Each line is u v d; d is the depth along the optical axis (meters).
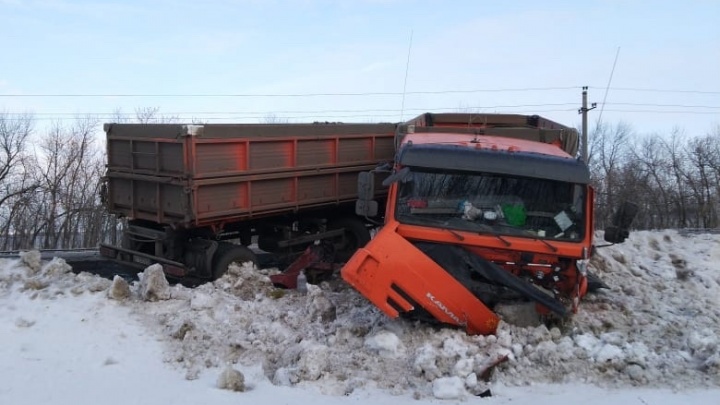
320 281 10.24
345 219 12.91
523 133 10.08
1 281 8.69
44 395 5.44
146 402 5.33
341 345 6.91
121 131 11.03
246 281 9.38
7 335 6.95
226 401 5.39
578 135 10.12
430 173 7.36
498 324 6.93
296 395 5.65
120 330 7.24
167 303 8.05
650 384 6.04
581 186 7.22
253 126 10.62
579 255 7.09
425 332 6.97
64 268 9.01
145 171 10.45
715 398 5.63
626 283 9.93
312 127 11.77
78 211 35.06
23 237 35.47
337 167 12.30
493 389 5.89
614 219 7.74
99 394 5.50
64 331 7.12
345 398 5.66
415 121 11.37
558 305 7.04
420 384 6.02
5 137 36.00
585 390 5.89
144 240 10.88
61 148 37.22
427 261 6.84
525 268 7.22
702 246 13.62
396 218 7.24
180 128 9.62
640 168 46.19
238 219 10.54
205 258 10.13
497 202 7.26
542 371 6.24
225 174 10.10
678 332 7.50
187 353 6.75
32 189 35.38
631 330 7.54
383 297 6.73
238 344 6.89
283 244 11.73
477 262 7.10
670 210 45.62
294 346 6.76
